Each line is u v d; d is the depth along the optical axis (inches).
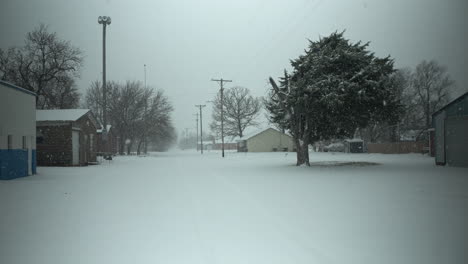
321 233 262.1
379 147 2096.5
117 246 236.7
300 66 1027.9
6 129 701.9
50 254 221.5
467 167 859.4
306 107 987.3
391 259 204.8
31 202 414.0
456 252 215.9
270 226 286.0
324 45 1045.2
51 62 1779.0
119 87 2455.7
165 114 2546.8
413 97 1893.5
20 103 762.8
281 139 2903.5
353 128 1054.4
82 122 1220.5
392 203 379.2
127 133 2465.6
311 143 1167.0
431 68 1790.1
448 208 348.8
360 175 695.1
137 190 522.3
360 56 975.0
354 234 257.8
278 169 919.7
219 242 243.3
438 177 637.9
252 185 565.6
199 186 566.6
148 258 212.5
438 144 964.6
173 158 1900.8
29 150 803.4
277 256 213.0
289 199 417.4
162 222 305.4
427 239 243.1
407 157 1497.3
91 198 443.5
